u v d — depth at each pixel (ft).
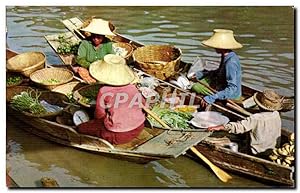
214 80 19.93
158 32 25.63
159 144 16.92
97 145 17.30
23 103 18.58
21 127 18.84
